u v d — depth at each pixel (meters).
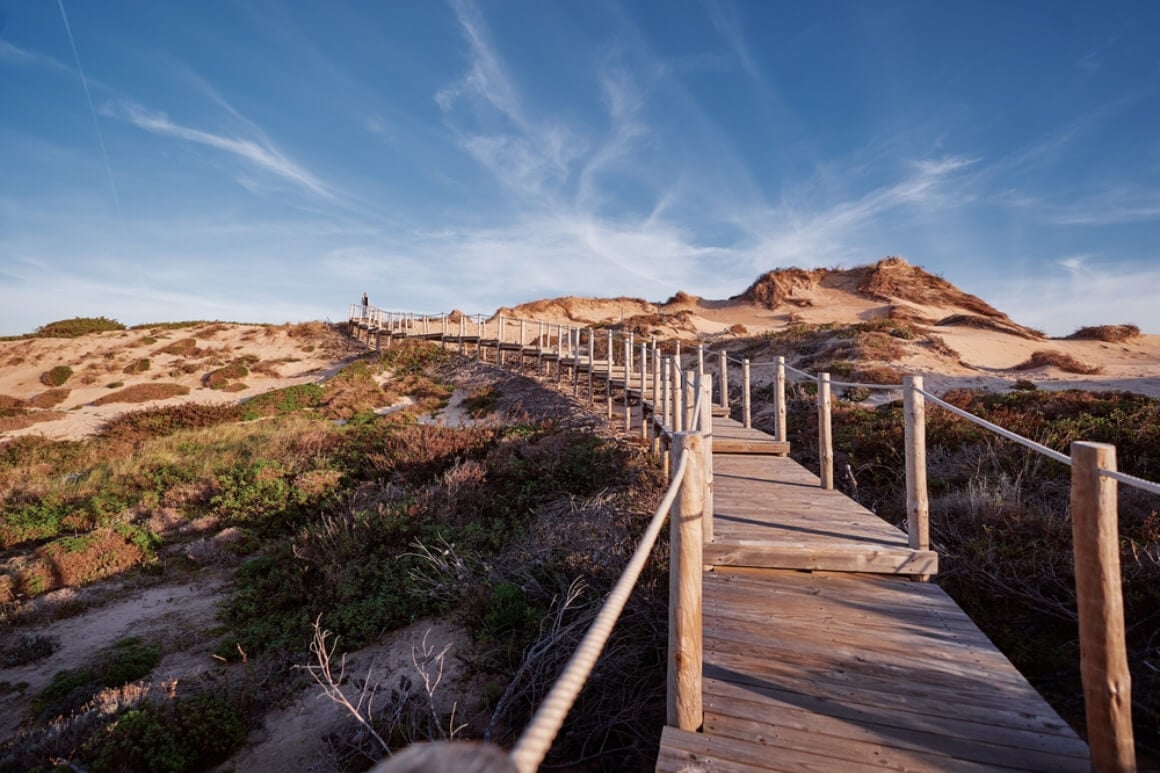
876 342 20.23
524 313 43.34
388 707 4.39
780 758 2.43
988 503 5.96
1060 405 10.24
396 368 29.08
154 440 18.50
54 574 8.13
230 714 4.53
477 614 5.50
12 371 29.41
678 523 2.64
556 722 0.97
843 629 3.44
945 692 2.85
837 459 8.88
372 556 7.04
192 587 7.82
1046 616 4.59
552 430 13.47
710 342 29.11
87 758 4.10
